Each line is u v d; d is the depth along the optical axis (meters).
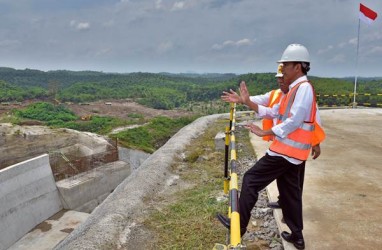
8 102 87.00
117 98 126.38
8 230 11.24
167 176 7.34
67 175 15.61
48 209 13.49
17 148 20.62
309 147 3.04
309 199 5.11
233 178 2.92
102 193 16.30
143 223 5.11
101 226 4.89
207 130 12.62
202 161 8.40
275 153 3.04
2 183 11.30
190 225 4.89
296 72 2.99
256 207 5.14
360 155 7.86
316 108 3.12
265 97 3.80
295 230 3.51
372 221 4.33
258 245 4.08
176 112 96.50
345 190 5.50
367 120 13.52
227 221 3.48
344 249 3.67
